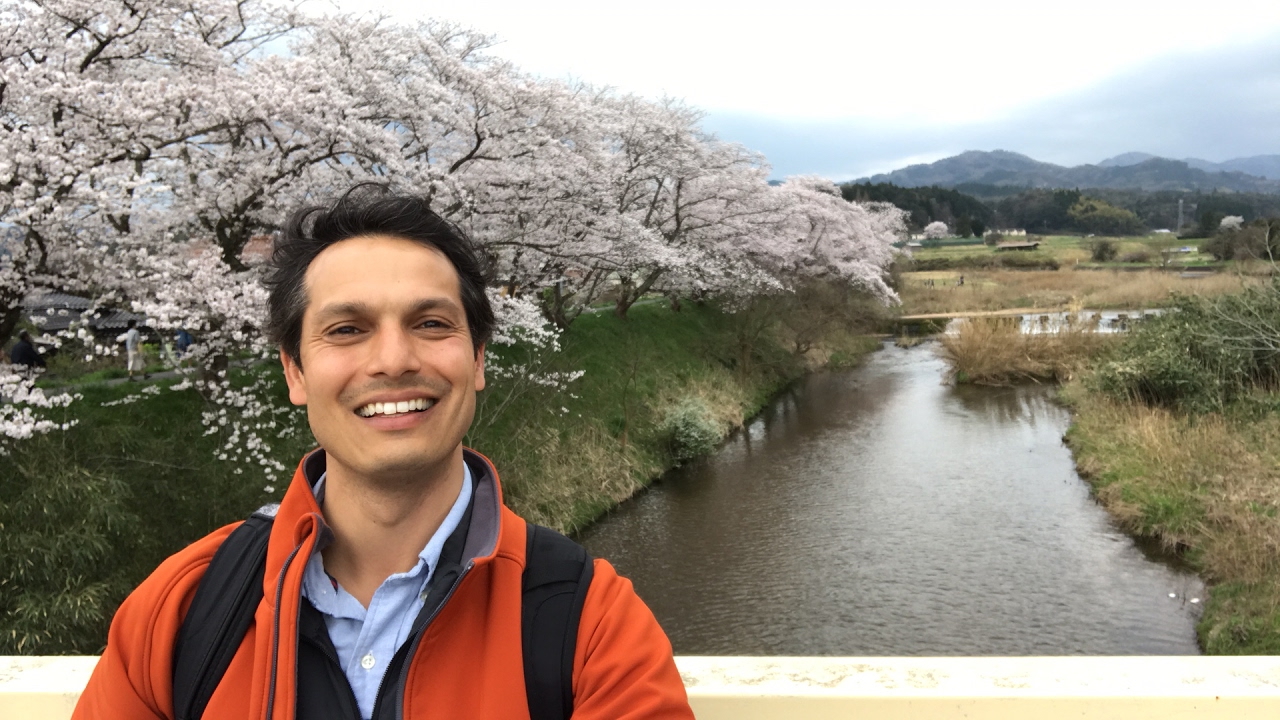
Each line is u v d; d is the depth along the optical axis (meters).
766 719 1.26
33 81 7.17
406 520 1.04
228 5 9.13
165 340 9.10
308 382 1.03
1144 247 71.56
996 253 73.06
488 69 12.42
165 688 1.01
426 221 1.09
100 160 7.81
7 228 7.56
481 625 0.99
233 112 8.15
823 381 25.50
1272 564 8.51
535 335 14.05
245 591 1.02
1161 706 1.22
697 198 20.98
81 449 7.67
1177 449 12.09
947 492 13.55
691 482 14.83
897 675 1.29
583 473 13.45
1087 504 12.40
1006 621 9.00
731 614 9.59
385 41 11.28
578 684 0.99
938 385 23.58
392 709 0.94
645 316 23.06
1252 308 14.83
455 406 1.02
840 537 11.83
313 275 1.05
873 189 100.25
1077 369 21.55
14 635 5.91
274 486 8.81
